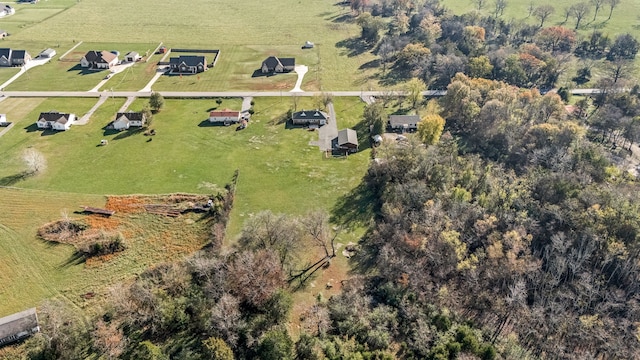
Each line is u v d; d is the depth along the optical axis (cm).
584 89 17538
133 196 11162
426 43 19938
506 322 8438
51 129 13988
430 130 13038
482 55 18025
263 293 8062
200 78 18012
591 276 8956
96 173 12019
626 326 8206
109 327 7806
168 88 17038
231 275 8425
